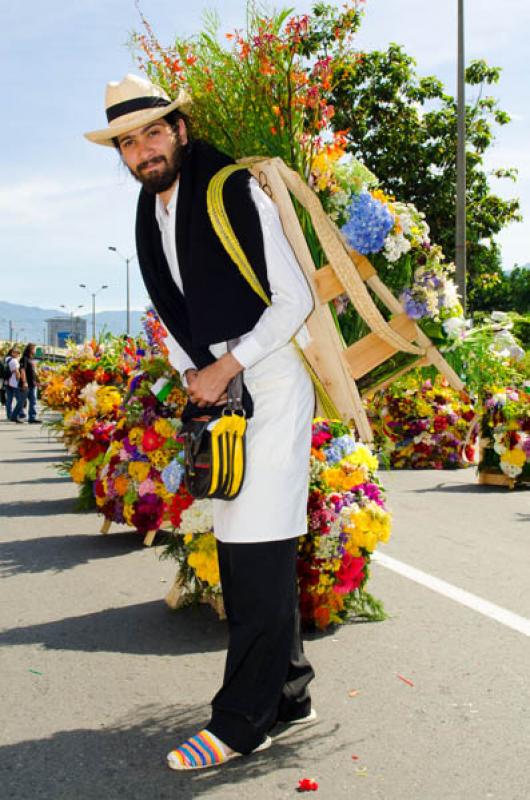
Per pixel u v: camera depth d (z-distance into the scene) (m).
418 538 7.46
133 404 6.60
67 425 8.15
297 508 3.30
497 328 4.10
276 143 3.73
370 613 5.14
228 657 3.32
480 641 4.68
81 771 3.27
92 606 5.44
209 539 4.88
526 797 3.03
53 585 5.96
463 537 7.52
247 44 3.86
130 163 3.35
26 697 3.98
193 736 3.47
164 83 4.00
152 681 4.16
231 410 3.16
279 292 3.20
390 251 3.52
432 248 3.67
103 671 4.30
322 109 3.82
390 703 3.85
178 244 3.27
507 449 10.72
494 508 9.20
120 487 7.03
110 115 3.32
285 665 3.33
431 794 3.06
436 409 13.09
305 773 3.22
